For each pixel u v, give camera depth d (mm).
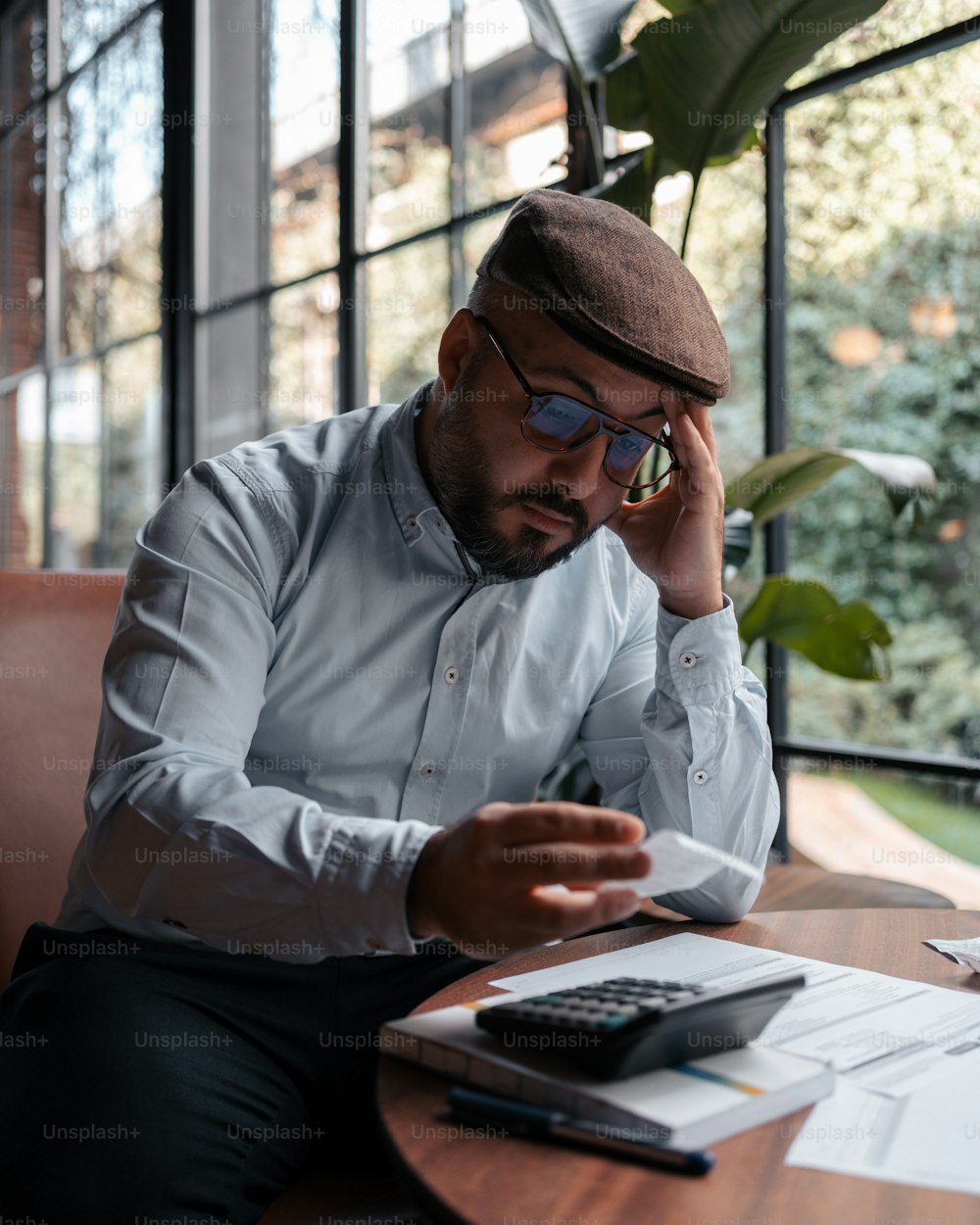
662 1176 553
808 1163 560
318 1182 964
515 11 2654
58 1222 804
